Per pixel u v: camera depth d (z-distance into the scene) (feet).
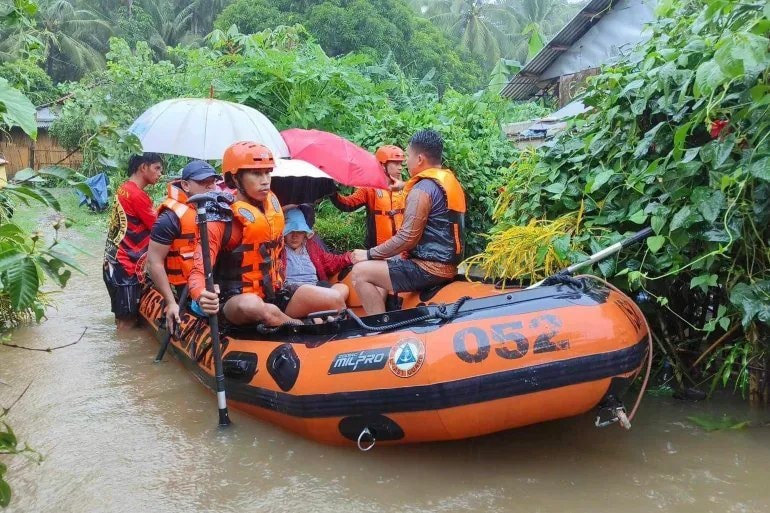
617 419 10.53
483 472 10.43
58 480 10.25
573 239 12.96
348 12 81.25
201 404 13.32
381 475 10.42
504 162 25.11
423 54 86.17
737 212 10.83
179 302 15.56
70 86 60.13
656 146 12.48
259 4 84.74
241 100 26.53
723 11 10.50
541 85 54.85
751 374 12.26
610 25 44.86
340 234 23.36
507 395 9.99
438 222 13.65
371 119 26.22
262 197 13.11
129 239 18.57
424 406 10.23
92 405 13.21
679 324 13.26
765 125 10.38
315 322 13.37
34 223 40.24
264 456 11.09
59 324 19.27
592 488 9.82
